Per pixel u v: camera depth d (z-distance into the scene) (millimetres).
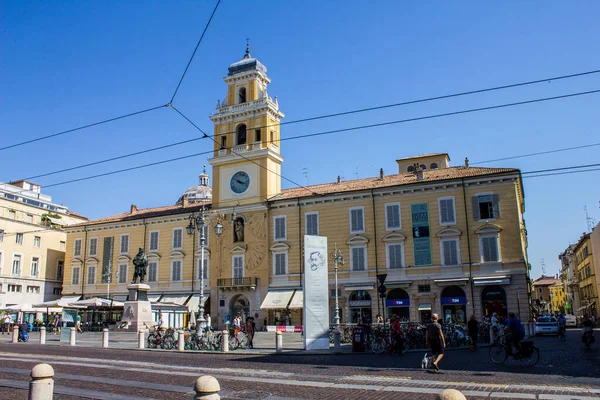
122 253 69750
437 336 19922
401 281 52250
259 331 56469
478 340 35656
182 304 61906
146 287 52000
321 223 57500
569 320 84625
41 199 91875
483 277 48938
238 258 60938
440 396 7184
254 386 16453
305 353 29094
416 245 52656
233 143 63938
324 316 31781
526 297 47625
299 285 57094
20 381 17453
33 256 77812
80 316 57625
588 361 23516
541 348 32125
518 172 49531
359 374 19281
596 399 13703
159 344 34406
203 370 20672
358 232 55500
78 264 72625
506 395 14328
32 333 54688
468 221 51062
